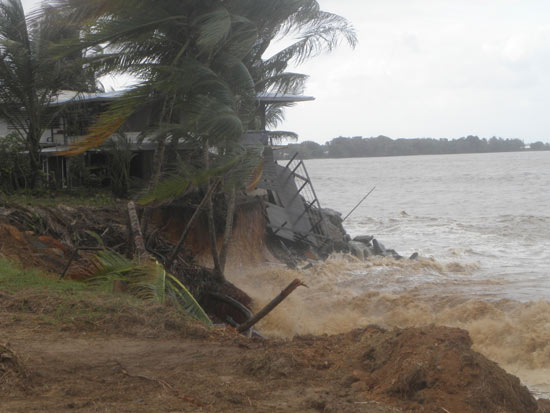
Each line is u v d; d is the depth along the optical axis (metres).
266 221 27.38
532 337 13.83
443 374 4.86
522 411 4.77
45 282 10.60
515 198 66.38
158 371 5.93
